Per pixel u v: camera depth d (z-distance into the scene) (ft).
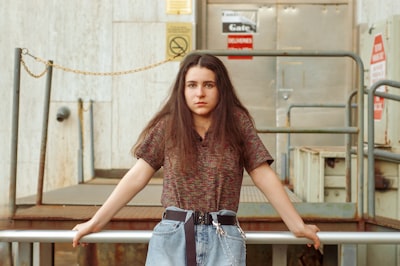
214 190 6.23
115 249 11.78
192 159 6.21
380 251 12.05
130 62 21.81
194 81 6.41
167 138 6.40
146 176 6.56
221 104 6.43
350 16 22.61
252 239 6.70
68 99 21.85
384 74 16.10
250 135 6.51
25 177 21.89
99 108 21.89
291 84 22.82
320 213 10.76
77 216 10.94
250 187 15.85
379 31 16.62
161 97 21.81
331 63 22.76
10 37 21.83
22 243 7.36
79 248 11.81
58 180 21.86
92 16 21.79
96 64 21.83
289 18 22.79
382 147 15.48
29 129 21.84
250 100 22.84
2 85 21.86
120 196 6.52
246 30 22.77
